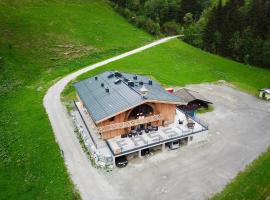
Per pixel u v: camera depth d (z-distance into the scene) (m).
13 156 45.12
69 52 90.31
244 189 37.75
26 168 42.47
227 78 82.00
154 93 48.75
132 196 36.66
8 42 84.81
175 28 131.12
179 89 66.38
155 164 42.66
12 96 65.06
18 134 50.81
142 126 48.12
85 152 45.44
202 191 37.44
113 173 40.72
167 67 87.94
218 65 93.38
